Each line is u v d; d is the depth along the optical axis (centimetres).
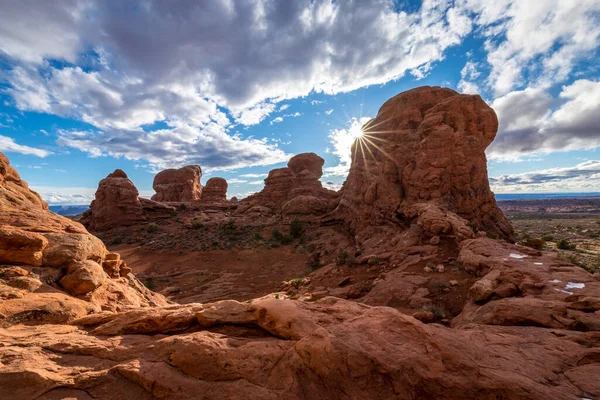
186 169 9069
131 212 5797
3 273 743
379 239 3050
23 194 1176
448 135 3089
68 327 649
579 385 435
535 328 724
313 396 439
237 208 7419
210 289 2638
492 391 410
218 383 459
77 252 916
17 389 422
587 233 5962
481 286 1089
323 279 2139
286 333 579
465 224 2261
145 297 1310
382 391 437
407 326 536
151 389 447
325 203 5559
